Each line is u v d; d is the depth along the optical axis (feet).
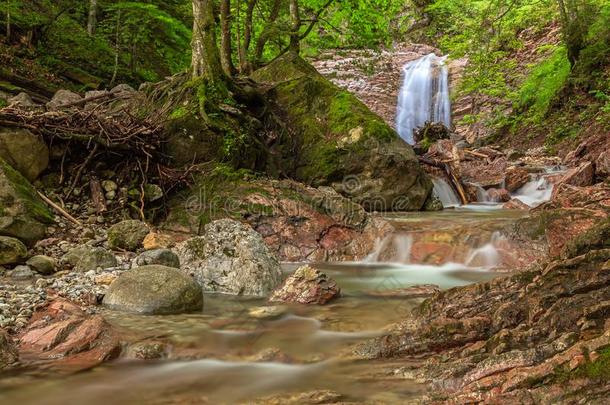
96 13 67.10
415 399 10.25
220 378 11.88
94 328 13.75
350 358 12.72
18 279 19.60
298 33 44.62
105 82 56.03
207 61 33.55
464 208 37.06
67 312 15.25
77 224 25.38
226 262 20.02
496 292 13.51
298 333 14.62
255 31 50.85
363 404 10.22
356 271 22.89
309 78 38.17
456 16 63.87
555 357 9.29
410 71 79.56
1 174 23.03
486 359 10.35
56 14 59.67
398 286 20.17
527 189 40.93
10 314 15.17
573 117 52.34
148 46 69.31
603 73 52.21
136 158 28.76
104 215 27.04
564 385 8.79
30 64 50.19
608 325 10.23
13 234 21.91
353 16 48.49
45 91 47.26
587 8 54.44
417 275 21.97
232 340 14.10
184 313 16.58
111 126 28.48
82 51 58.49
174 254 20.80
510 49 71.82
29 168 26.27
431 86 75.61
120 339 13.69
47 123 27.02
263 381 11.67
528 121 58.95
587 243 13.24
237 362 12.78
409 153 35.45
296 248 25.48
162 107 33.19
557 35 68.90
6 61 47.91
